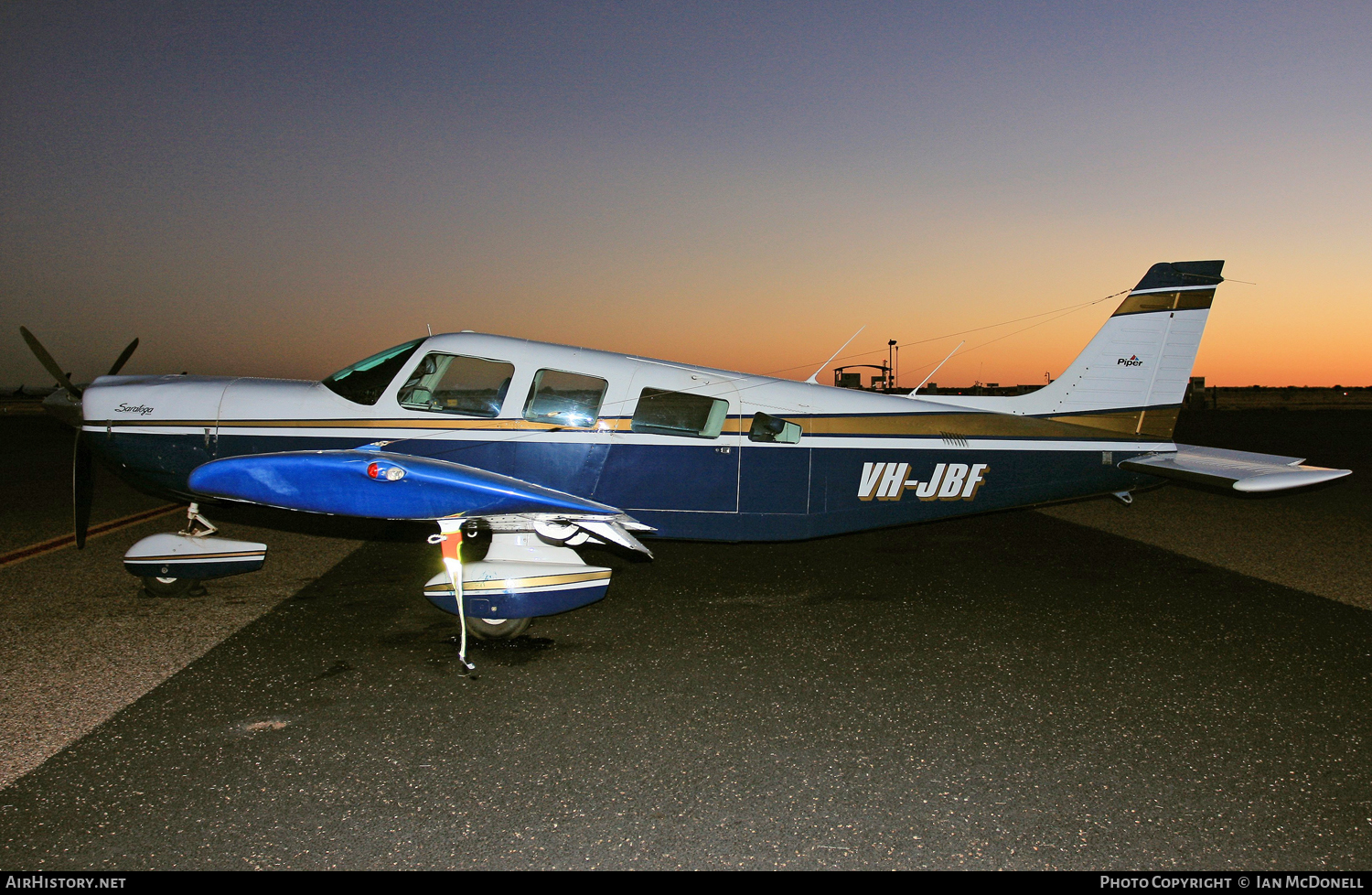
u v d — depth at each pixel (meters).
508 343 5.28
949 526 8.26
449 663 3.98
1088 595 5.41
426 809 2.62
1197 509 9.66
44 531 7.30
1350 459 15.57
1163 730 3.26
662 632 4.51
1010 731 3.25
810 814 2.62
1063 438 5.79
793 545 7.09
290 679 3.73
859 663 4.04
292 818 2.55
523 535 4.67
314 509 4.18
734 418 5.30
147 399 5.32
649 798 2.71
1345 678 3.85
